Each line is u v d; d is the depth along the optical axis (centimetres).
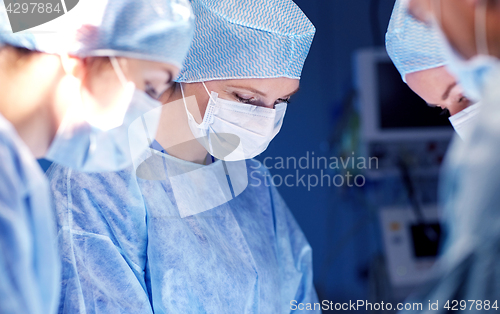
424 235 184
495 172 62
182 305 110
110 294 105
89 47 73
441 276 70
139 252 114
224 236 124
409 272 181
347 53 209
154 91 82
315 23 208
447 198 73
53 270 67
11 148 62
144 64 77
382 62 183
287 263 140
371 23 207
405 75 103
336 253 209
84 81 74
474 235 64
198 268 113
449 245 71
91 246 107
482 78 71
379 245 203
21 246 59
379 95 184
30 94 70
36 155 75
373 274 195
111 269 107
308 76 208
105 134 78
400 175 190
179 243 114
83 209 109
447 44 72
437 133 184
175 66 80
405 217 187
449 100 100
